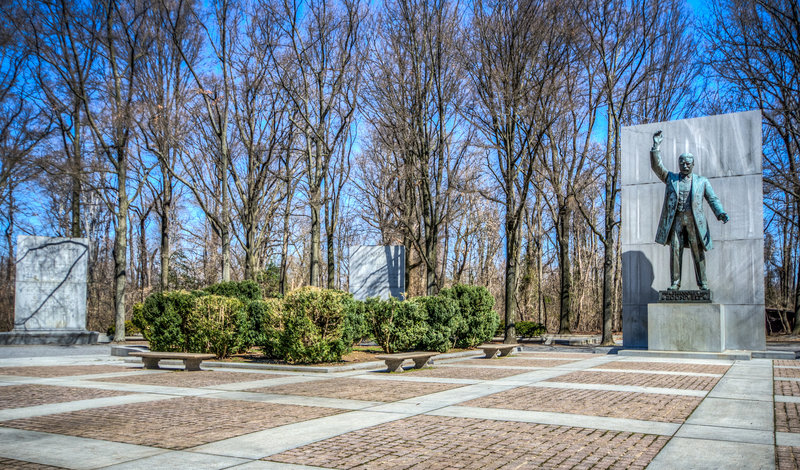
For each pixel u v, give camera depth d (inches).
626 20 1095.6
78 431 313.1
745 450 277.6
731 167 903.1
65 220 1866.4
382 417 355.6
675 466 250.2
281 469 241.9
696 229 847.1
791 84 1173.7
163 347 749.9
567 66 1146.0
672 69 1320.1
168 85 1275.8
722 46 1155.3
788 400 431.5
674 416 362.3
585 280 1972.2
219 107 1330.0
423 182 1240.2
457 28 1144.2
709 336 831.1
